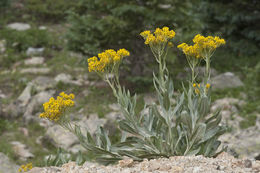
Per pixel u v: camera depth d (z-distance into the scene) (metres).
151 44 4.32
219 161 3.68
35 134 9.35
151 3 11.20
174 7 10.91
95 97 10.91
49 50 14.82
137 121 4.55
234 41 14.56
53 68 13.16
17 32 15.86
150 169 3.48
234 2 14.74
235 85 11.57
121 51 4.24
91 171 3.48
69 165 3.91
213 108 9.90
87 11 11.76
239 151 7.12
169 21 10.33
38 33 15.87
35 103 10.47
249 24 14.65
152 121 4.68
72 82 11.97
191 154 4.29
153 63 11.22
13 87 11.77
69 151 8.20
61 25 17.53
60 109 4.18
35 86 11.55
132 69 11.62
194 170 3.31
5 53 14.36
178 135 4.64
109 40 10.77
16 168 6.54
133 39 10.90
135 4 10.89
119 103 4.43
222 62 13.52
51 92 11.24
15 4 19.02
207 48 4.25
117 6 10.76
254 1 14.50
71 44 10.91
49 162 4.86
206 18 14.76
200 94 4.42
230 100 10.41
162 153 4.31
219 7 14.39
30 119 10.00
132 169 3.46
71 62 13.70
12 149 8.26
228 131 8.47
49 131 8.92
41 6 18.53
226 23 14.75
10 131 9.53
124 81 11.69
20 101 10.84
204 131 4.19
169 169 3.44
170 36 4.24
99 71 4.31
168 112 4.38
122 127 4.47
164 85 4.39
